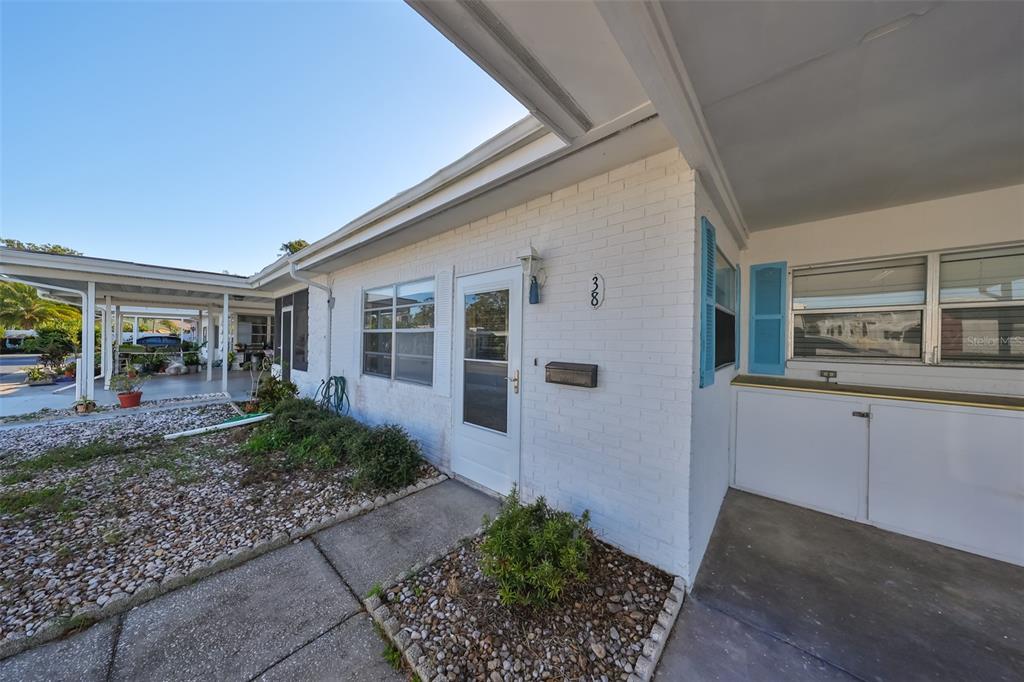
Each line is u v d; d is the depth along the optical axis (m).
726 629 1.86
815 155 2.26
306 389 7.18
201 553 2.40
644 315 2.33
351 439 4.17
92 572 2.21
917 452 2.68
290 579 2.21
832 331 3.50
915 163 2.35
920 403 2.67
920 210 3.02
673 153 2.20
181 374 12.00
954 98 1.69
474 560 2.33
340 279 6.05
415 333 4.36
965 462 2.52
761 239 3.82
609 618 1.88
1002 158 2.27
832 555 2.47
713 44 1.38
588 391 2.61
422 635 1.76
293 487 3.44
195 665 1.64
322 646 1.74
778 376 3.74
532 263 2.89
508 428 3.19
